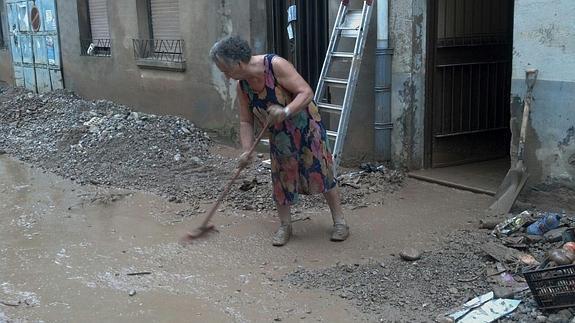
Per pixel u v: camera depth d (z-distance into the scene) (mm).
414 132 6215
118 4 9914
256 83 4359
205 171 6820
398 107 6203
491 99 6738
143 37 9617
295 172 4605
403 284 3982
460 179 5992
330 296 3920
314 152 4543
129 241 5023
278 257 4555
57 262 4664
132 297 4055
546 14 4723
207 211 5609
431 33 6066
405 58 6031
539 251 4230
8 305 3996
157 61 9172
